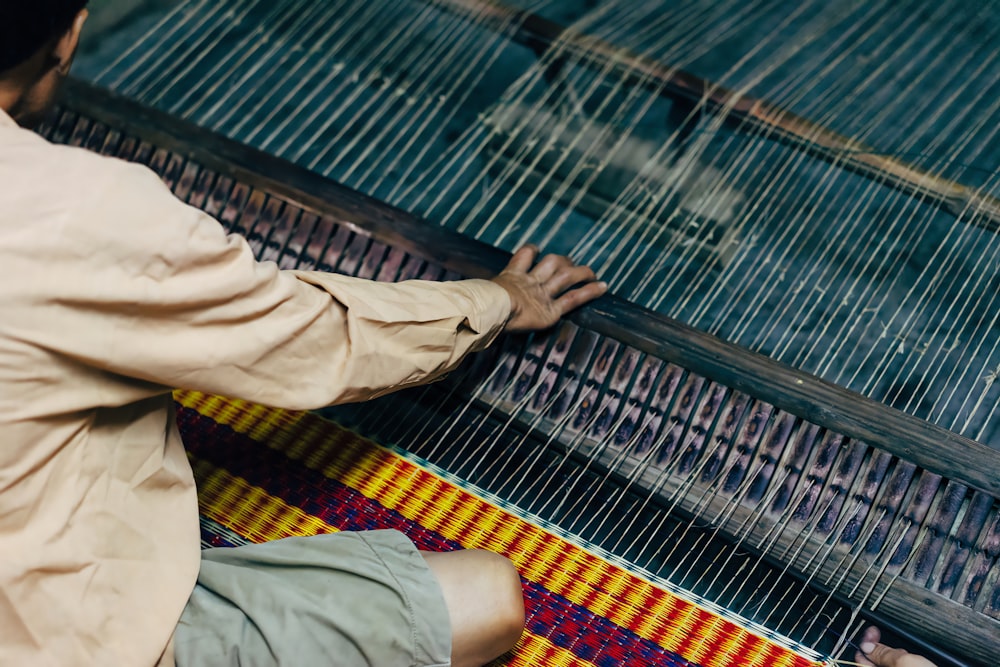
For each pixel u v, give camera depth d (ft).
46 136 6.73
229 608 4.27
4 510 3.55
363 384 4.15
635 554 5.92
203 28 9.30
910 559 5.51
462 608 4.49
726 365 5.76
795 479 5.66
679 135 7.93
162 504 4.16
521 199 8.25
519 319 5.41
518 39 7.91
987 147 8.52
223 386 3.78
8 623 3.72
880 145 8.46
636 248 7.66
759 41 9.46
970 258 7.81
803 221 8.00
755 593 5.70
